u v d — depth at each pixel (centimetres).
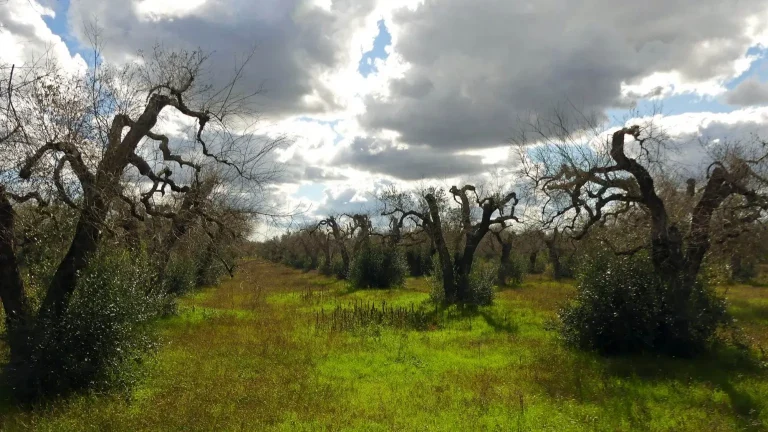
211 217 1305
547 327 1777
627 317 1392
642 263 1443
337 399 1048
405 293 3192
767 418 927
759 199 1360
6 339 1069
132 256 1311
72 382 1045
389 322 1945
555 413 958
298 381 1171
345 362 1363
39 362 1023
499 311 2277
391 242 3616
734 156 1411
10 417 932
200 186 1302
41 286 1194
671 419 925
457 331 1831
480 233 2606
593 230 1569
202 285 3481
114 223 1158
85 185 1052
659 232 1380
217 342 1567
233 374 1221
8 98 972
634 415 945
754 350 1387
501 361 1376
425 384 1160
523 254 4606
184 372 1231
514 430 877
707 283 1452
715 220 1410
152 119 1181
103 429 873
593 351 1433
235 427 884
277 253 7188
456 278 2603
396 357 1417
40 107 993
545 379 1180
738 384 1109
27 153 987
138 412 952
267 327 1836
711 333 1384
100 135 1066
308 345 1549
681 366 1266
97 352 1073
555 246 3925
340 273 4588
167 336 1633
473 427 887
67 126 1015
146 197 1244
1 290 1085
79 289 1100
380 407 995
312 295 2967
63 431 864
